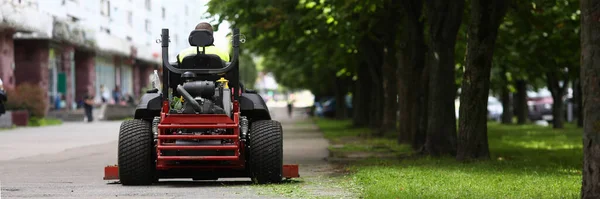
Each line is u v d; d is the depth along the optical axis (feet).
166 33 48.26
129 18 269.64
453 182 49.08
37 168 67.62
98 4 235.81
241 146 47.44
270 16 99.35
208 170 49.57
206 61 48.11
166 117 46.16
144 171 48.08
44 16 174.50
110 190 46.03
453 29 78.48
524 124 188.55
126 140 47.96
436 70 79.25
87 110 191.31
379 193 41.14
